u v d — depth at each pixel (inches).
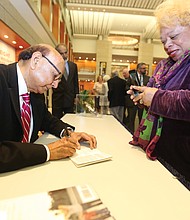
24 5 126.4
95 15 350.9
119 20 369.7
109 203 21.1
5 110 35.9
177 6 34.0
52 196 20.1
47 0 202.4
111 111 182.9
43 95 46.8
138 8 297.4
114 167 30.7
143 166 31.4
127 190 23.9
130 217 18.9
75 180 26.0
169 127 35.1
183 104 29.8
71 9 307.7
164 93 32.4
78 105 91.1
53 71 37.7
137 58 483.5
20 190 23.2
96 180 26.2
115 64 531.8
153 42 467.2
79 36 463.5
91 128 60.6
